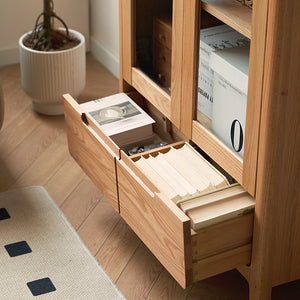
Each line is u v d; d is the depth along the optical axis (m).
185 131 1.58
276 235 1.39
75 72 2.40
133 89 1.91
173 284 1.67
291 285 1.64
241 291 1.64
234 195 1.38
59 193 2.04
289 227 1.39
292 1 1.11
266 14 1.14
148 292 1.64
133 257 1.76
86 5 2.88
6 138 2.32
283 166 1.29
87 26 2.94
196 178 1.48
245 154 1.33
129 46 1.74
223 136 1.44
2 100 2.06
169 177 1.48
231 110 1.38
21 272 1.69
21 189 2.04
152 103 1.72
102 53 2.86
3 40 2.83
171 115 1.63
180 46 1.48
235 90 1.34
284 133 1.25
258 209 1.35
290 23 1.13
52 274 1.69
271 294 1.60
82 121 1.72
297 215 1.39
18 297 1.61
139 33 1.69
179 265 1.37
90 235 1.85
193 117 1.53
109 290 1.63
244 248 1.41
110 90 2.67
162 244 1.43
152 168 1.52
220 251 1.39
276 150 1.26
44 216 1.91
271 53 1.16
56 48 2.43
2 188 2.05
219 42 1.41
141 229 1.54
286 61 1.17
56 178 2.11
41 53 2.30
